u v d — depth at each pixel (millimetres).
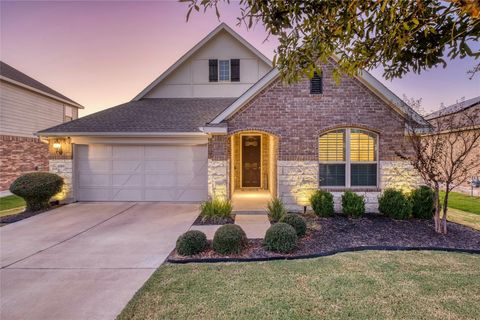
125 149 10453
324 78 8547
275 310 3258
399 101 7961
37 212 8789
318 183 8562
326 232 6406
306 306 3340
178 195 10445
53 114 17844
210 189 8930
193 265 4652
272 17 2729
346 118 8500
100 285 3996
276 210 7598
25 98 15422
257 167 13438
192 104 12148
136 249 5504
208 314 3186
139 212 8789
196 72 12977
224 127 8359
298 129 8602
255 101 8656
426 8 2504
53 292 3809
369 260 4801
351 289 3750
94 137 10164
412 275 4180
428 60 2934
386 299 3492
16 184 8680
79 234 6523
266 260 4867
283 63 3184
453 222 7277
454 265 4570
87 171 10461
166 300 3488
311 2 2617
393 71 3250
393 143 8414
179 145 10375
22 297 3684
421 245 5539
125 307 3369
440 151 6578
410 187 8375
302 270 4387
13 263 4836
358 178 8648
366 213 8289
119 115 11055
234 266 4582
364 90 8477
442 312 3201
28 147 15570
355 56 3156
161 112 11289
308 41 2957
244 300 3479
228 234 5133
